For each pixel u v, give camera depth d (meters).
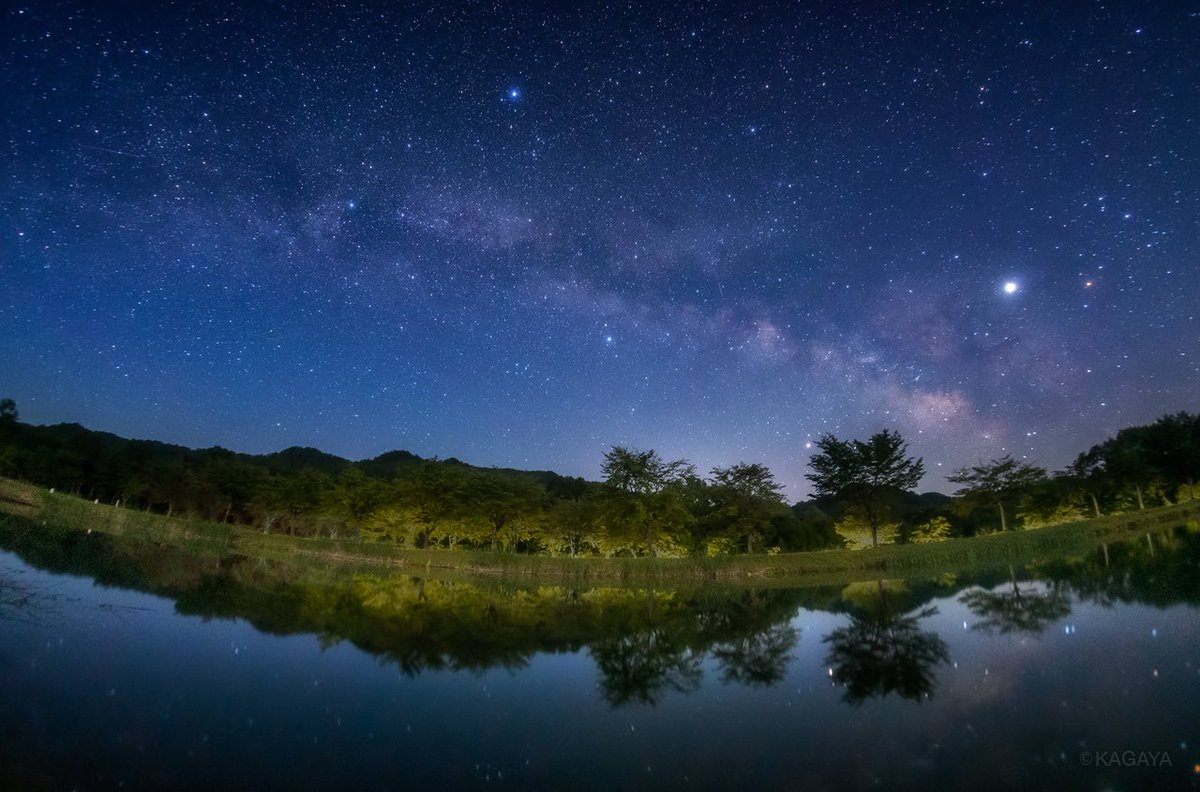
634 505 43.97
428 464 52.66
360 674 11.56
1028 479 59.09
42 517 42.75
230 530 49.44
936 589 24.50
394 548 45.47
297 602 19.91
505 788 6.99
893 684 10.80
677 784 7.10
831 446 53.62
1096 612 15.98
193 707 9.27
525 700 10.32
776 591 28.05
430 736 8.59
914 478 51.44
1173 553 30.67
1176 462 58.78
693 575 37.31
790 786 6.97
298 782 7.00
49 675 10.24
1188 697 9.22
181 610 16.64
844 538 63.56
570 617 19.69
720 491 51.62
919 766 7.36
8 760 7.03
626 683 11.43
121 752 7.53
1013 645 12.96
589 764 7.69
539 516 54.91
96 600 17.02
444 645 14.49
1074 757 7.36
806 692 10.64
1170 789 6.52
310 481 59.59
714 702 10.20
